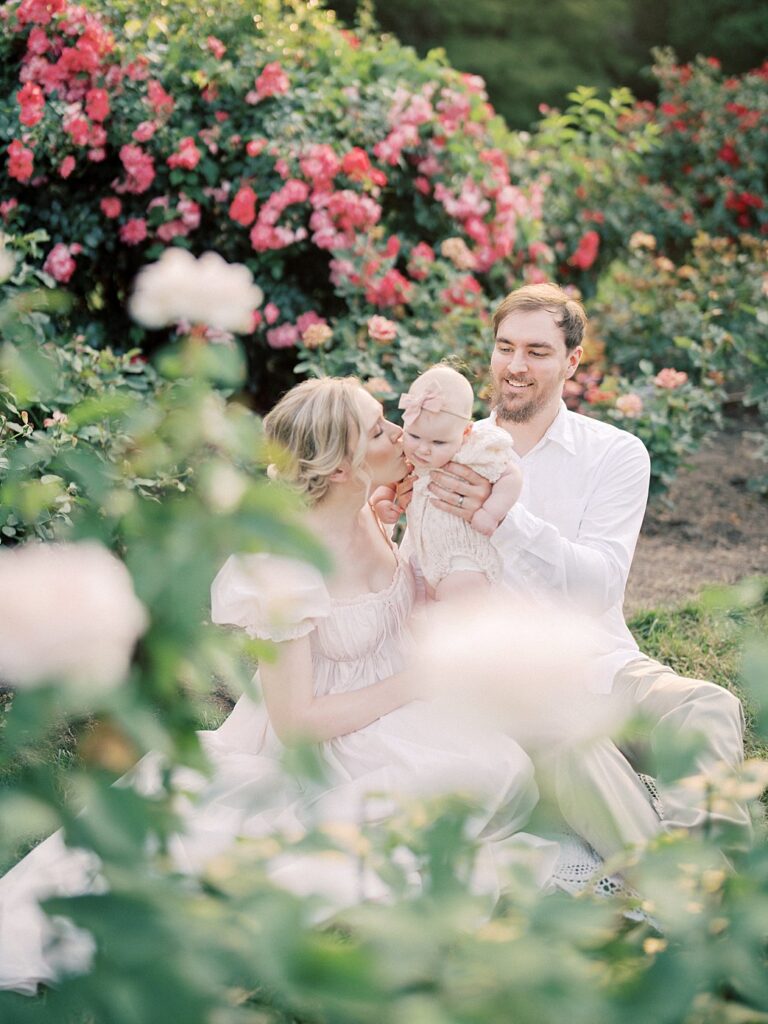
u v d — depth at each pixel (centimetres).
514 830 239
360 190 497
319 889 105
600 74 1056
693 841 115
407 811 122
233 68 492
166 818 101
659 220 695
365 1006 87
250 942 92
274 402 529
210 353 118
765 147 730
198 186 488
